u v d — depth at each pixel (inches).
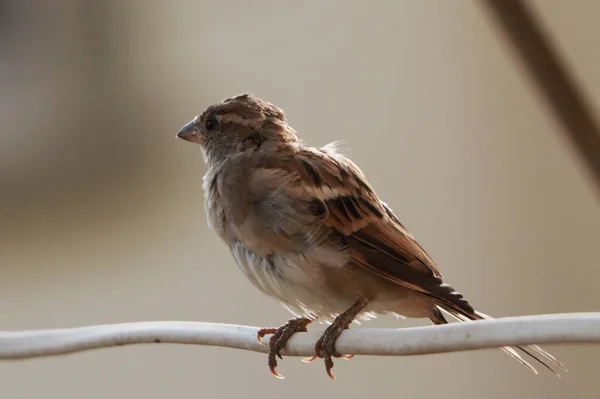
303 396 435.8
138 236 449.4
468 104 444.1
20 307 448.5
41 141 448.8
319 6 449.1
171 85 451.2
